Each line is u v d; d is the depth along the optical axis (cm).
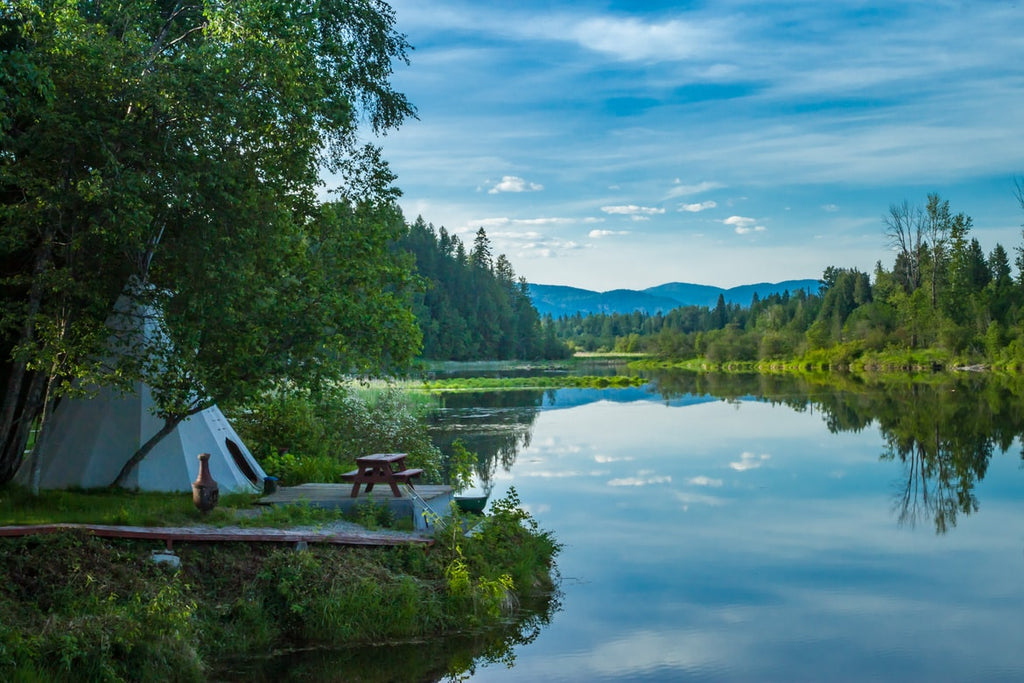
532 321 16362
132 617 934
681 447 3089
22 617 923
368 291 1506
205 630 1021
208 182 1231
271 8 1316
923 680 1020
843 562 1559
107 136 1227
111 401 1500
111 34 1407
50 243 1282
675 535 1750
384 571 1176
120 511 1228
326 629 1081
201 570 1106
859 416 4281
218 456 1560
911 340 9981
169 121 1272
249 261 1330
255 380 1372
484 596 1191
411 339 1503
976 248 10506
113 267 1374
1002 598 1347
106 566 1037
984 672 1045
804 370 10662
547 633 1173
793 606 1302
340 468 1866
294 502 1405
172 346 1462
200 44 1427
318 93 1391
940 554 1619
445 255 14425
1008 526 1852
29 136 1207
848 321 11275
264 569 1122
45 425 1365
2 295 1419
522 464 2673
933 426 3784
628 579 1436
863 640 1155
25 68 1080
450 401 5500
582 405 5106
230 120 1277
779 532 1789
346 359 1471
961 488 2294
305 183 1532
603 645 1130
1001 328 8956
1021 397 5309
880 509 2023
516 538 1485
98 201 1194
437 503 1479
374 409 2430
